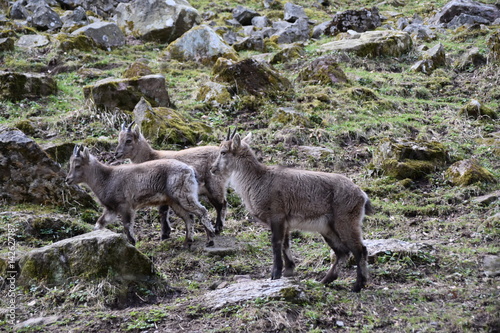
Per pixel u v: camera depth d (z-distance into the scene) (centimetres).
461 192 2298
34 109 3055
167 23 4572
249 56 4241
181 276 1781
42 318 1452
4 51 3897
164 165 1962
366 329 1377
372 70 3966
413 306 1498
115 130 2872
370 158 2706
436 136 2922
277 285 1516
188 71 3866
